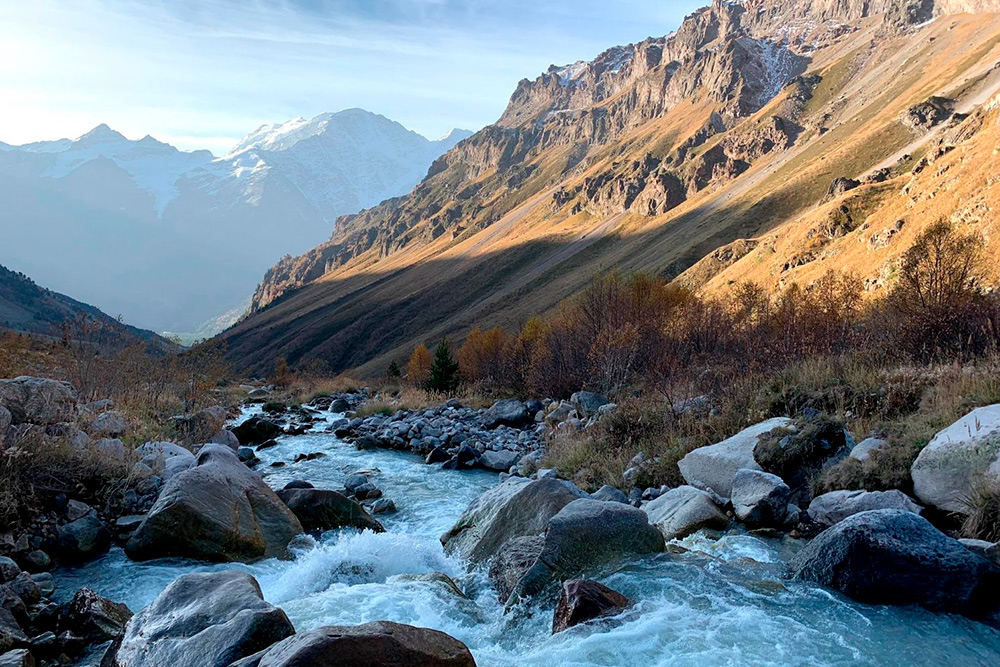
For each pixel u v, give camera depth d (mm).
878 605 5531
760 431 9789
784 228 100812
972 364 10219
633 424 13320
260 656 4148
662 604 5672
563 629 5441
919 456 7652
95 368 16562
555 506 8125
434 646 4312
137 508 9672
